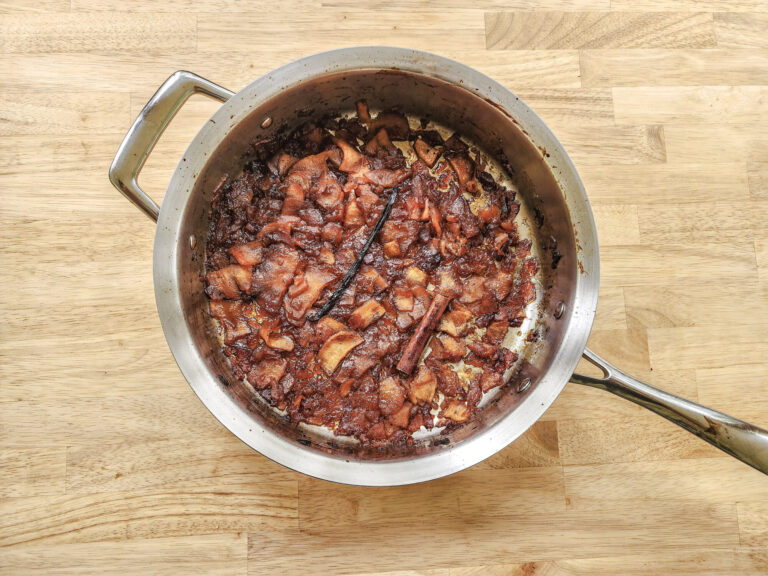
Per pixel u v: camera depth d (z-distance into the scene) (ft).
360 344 1.50
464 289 1.55
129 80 1.64
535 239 1.58
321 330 1.49
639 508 1.62
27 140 1.62
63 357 1.58
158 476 1.56
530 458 1.62
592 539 1.60
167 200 1.32
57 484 1.55
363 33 1.67
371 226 1.55
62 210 1.61
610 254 1.68
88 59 1.64
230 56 1.65
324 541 1.57
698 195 1.70
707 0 1.74
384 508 1.59
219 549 1.55
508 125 1.44
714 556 1.61
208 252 1.50
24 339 1.58
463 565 1.58
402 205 1.55
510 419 1.35
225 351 1.51
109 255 1.61
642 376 1.65
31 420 1.56
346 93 1.48
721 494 1.63
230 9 1.66
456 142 1.59
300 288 1.50
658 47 1.72
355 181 1.55
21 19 1.64
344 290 1.51
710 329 1.66
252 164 1.52
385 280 1.52
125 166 1.33
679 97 1.72
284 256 1.51
